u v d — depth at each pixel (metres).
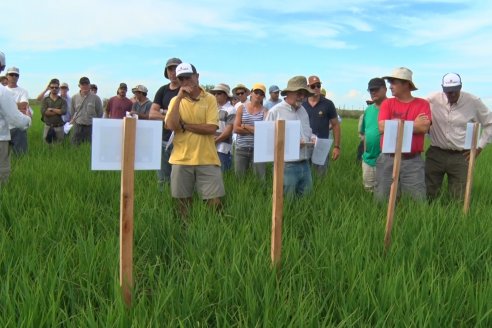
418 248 4.52
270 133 4.14
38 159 9.45
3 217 5.23
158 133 3.56
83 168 8.28
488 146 19.09
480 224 5.37
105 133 3.39
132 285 3.46
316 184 7.66
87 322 3.15
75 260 4.11
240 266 4.00
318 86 8.63
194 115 5.72
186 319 3.19
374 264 3.98
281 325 3.02
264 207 5.82
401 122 4.88
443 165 7.16
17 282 3.39
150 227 4.98
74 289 3.62
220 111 8.49
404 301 3.39
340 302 3.59
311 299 3.50
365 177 7.71
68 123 13.34
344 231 4.87
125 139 3.34
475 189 8.13
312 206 6.11
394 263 4.24
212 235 4.70
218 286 3.66
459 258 4.54
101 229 5.12
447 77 6.67
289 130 4.30
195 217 5.46
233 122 8.58
